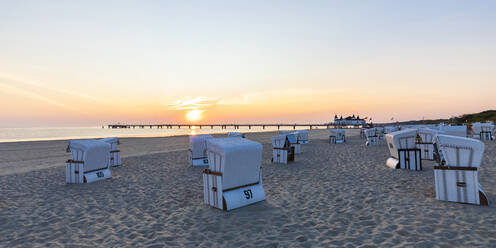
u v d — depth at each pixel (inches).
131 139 1462.8
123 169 471.8
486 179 309.1
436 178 234.7
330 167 438.0
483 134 872.3
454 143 223.3
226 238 173.6
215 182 235.9
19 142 1290.6
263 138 1380.4
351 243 159.8
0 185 361.1
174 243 168.9
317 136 1453.0
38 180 389.7
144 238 178.4
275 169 438.0
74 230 197.6
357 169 409.1
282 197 266.7
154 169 466.3
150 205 254.7
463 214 196.7
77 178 362.0
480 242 152.8
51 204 266.1
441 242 154.9
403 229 176.2
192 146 497.0
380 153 610.9
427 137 493.0
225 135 1701.5
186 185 336.8
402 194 259.4
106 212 237.3
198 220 208.4
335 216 208.8
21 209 251.9
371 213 211.3
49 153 802.8
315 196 267.1
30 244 174.9
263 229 186.5
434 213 202.1
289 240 167.5
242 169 239.6
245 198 240.1
